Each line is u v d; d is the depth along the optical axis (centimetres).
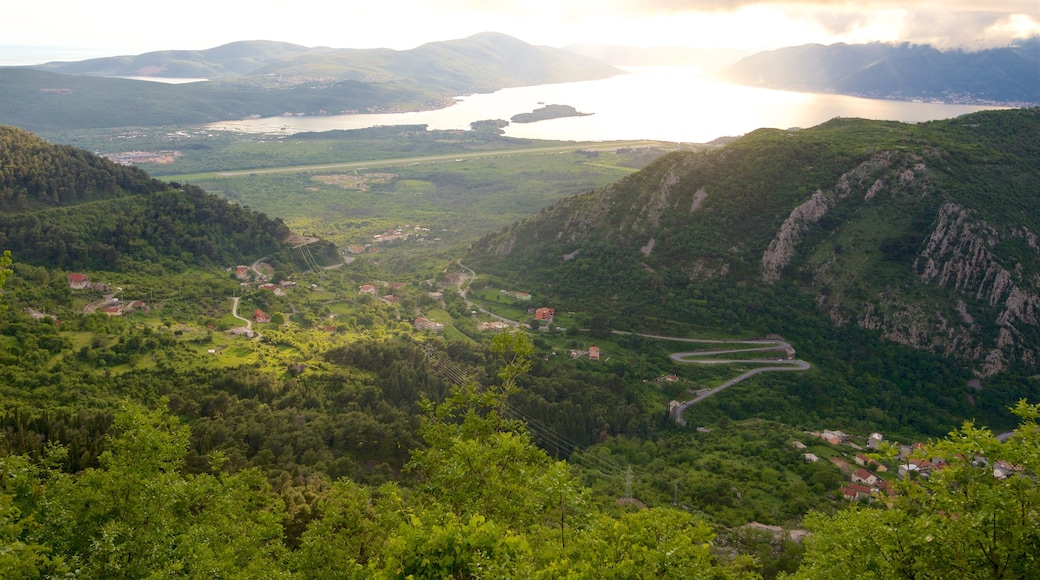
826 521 4691
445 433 4531
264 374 12588
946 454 2902
